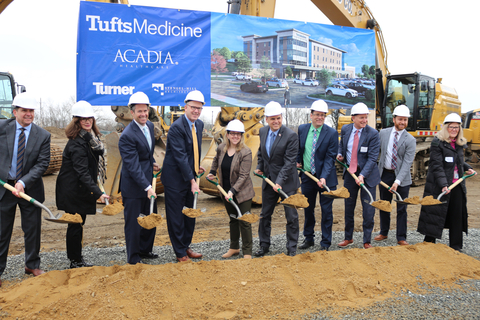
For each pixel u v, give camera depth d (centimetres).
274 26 712
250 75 699
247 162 441
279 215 727
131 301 300
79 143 384
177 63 645
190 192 449
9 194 361
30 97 362
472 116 1622
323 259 387
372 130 486
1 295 316
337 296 328
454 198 469
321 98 766
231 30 679
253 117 779
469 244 519
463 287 355
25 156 368
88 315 283
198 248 498
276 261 381
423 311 306
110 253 470
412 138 491
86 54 595
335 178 486
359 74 794
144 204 418
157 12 627
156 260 446
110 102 610
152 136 422
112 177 765
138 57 620
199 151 451
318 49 756
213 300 310
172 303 300
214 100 675
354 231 596
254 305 306
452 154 464
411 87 1101
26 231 376
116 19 604
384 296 333
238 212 426
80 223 401
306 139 491
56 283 335
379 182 495
